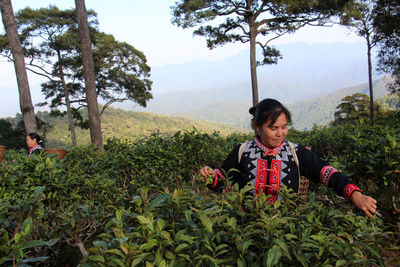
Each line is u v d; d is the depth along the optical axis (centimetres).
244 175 198
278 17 2156
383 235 154
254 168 194
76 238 276
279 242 119
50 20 3081
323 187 270
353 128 547
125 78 3478
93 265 114
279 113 179
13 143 3519
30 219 137
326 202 269
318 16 2098
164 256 118
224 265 124
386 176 292
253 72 2228
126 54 3447
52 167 338
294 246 126
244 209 167
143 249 109
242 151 202
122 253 111
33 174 324
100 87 3584
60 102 3750
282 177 190
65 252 276
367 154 312
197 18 1823
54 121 11538
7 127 3616
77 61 3334
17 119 8056
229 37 2305
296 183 193
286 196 163
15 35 1216
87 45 1322
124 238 113
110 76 3466
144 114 19475
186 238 117
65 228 272
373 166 299
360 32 2908
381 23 2233
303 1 1941
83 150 483
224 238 131
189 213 128
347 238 135
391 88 2878
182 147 463
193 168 465
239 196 149
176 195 140
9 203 239
